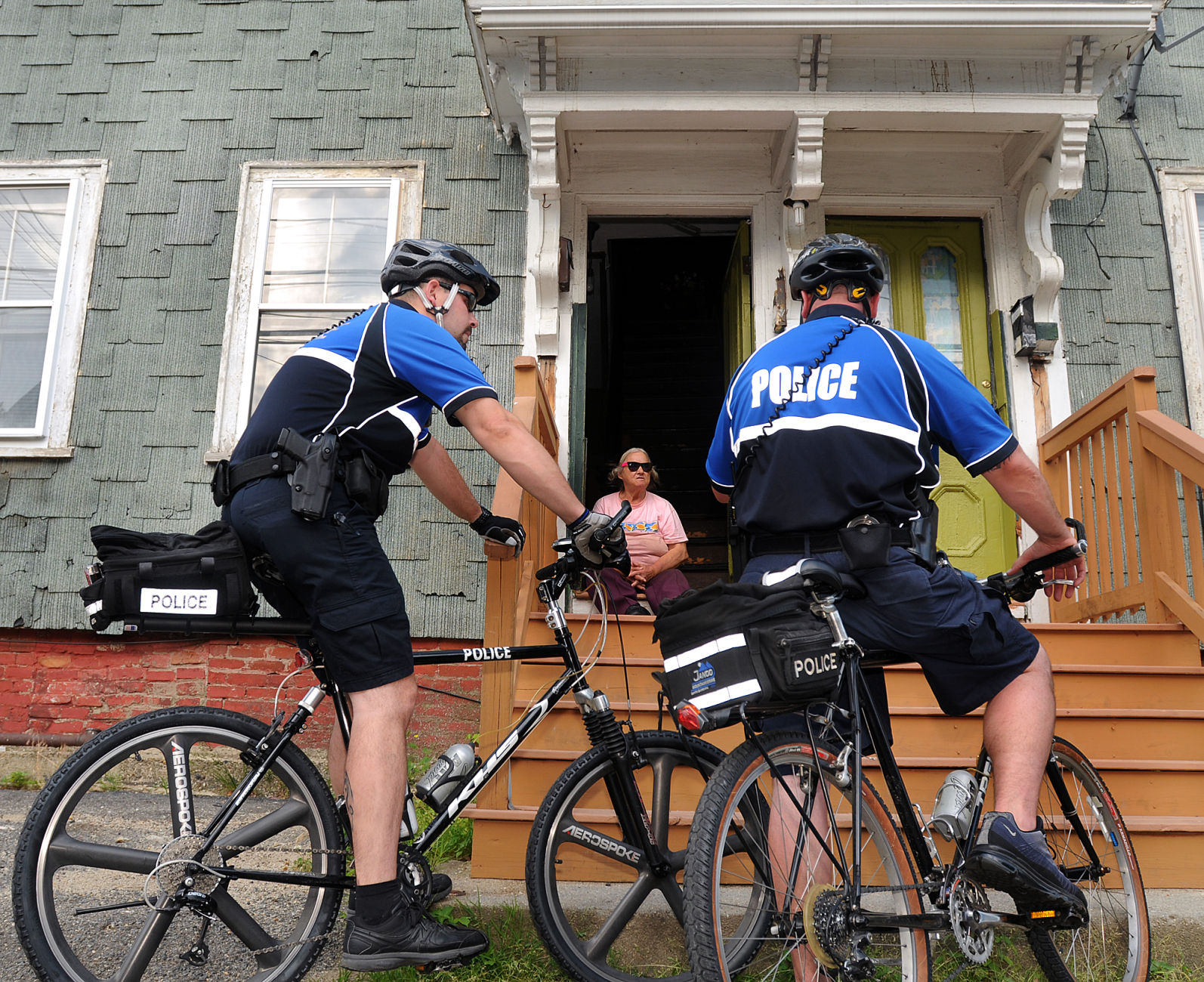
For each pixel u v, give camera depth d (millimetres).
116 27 5465
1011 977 2291
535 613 3582
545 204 4855
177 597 1978
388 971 2129
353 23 5465
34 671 4746
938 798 1995
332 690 2162
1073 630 3791
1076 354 5047
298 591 2025
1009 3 4293
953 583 1927
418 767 4406
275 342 5109
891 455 1943
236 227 5195
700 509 7375
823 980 1848
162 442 4945
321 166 5273
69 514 4859
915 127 4684
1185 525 4707
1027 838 1832
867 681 2143
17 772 4367
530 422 3625
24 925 1872
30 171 5270
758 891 2039
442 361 2092
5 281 5203
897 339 2016
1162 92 5414
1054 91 4559
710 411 8289
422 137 5309
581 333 5094
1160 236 5219
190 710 2061
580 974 2137
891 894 1932
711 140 5160
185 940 2344
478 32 4473
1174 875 2816
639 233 7922
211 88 5387
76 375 5020
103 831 2938
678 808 2717
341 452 2037
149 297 5113
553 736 3066
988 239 5219
